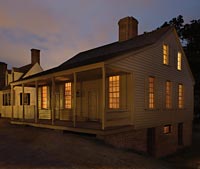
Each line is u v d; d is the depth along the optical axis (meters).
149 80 15.75
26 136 12.02
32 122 16.73
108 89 15.62
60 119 19.03
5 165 6.86
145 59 15.17
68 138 11.71
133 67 13.97
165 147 17.44
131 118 13.73
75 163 7.57
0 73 33.03
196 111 37.72
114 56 13.04
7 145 9.69
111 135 12.03
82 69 12.62
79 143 10.71
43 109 20.55
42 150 8.91
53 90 14.94
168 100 18.14
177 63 19.61
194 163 15.45
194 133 28.55
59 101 19.81
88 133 12.92
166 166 11.91
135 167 8.62
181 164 14.98
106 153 9.74
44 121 17.00
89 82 17.56
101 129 11.62
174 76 18.97
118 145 12.48
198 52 36.97
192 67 33.62
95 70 13.27
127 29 20.55
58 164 7.24
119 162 8.79
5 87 29.83
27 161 7.37
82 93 18.08
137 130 14.22
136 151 13.88
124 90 14.41
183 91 20.50
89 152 9.30
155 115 16.03
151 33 19.11
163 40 17.52
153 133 15.98
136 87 14.15
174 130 18.98
